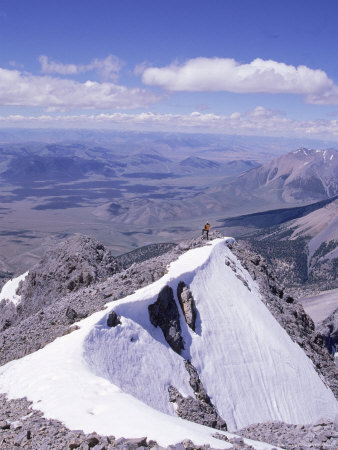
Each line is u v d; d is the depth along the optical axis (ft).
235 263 278.87
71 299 225.15
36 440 80.43
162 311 188.44
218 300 224.12
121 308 173.06
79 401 96.94
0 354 175.42
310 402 205.16
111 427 83.30
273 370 205.87
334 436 112.37
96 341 148.97
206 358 188.85
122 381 140.97
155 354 166.30
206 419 148.87
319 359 260.83
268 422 158.51
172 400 152.66
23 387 112.68
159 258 262.26
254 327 223.51
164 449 72.69
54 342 150.92
